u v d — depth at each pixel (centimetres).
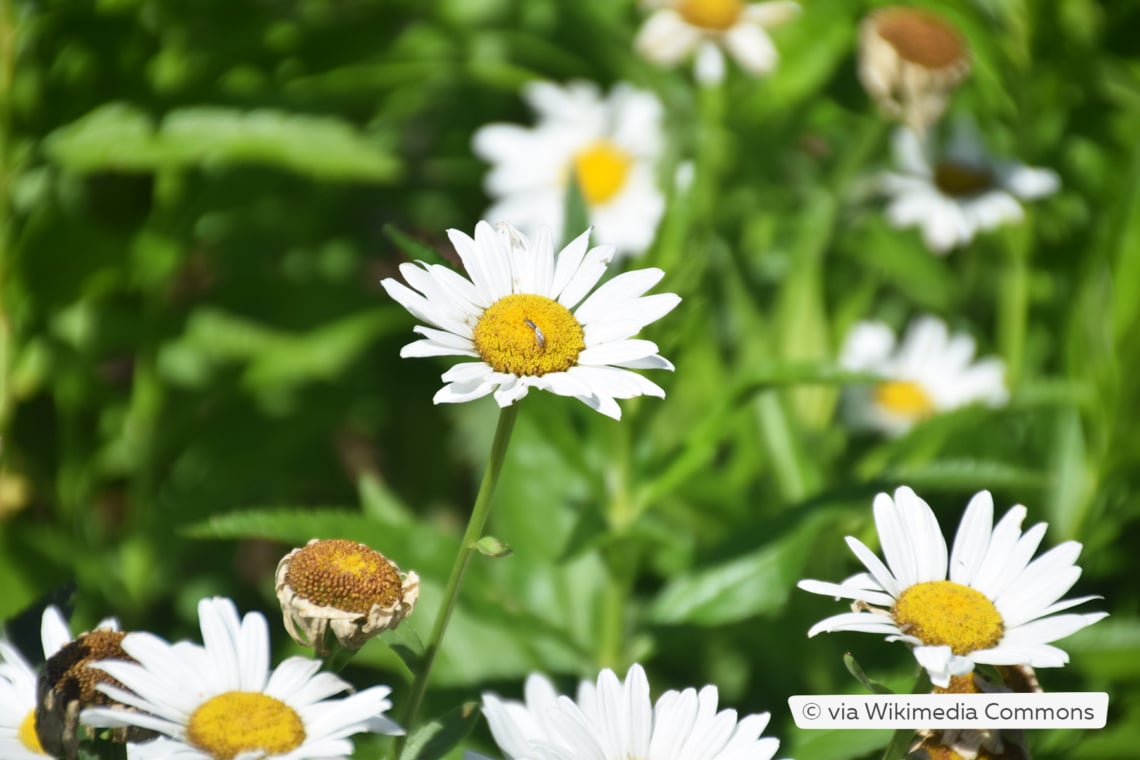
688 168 104
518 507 100
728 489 105
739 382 96
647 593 107
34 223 108
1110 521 104
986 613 77
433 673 96
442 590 96
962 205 121
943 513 107
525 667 97
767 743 78
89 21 108
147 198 119
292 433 125
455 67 128
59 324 115
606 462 99
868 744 85
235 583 121
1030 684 79
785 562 94
